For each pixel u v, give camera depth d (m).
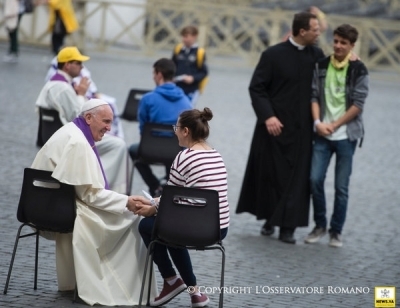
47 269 20.30
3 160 31.09
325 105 25.03
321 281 21.22
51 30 58.38
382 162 37.09
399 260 23.75
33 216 18.12
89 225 18.03
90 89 28.97
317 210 25.27
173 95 27.14
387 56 65.62
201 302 18.34
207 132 18.22
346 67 24.83
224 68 65.25
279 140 25.17
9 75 50.06
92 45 69.81
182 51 35.38
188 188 17.30
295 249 24.30
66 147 17.97
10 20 56.19
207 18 67.12
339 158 24.88
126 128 39.56
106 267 18.33
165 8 67.00
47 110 25.75
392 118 47.81
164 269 18.28
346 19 65.81
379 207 29.81
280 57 25.16
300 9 78.38
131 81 51.69
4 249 21.50
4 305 17.47
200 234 17.34
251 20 67.50
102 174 18.38
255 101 25.25
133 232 18.55
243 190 25.80
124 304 18.17
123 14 69.25
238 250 23.58
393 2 78.56
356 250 24.53
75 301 18.06
